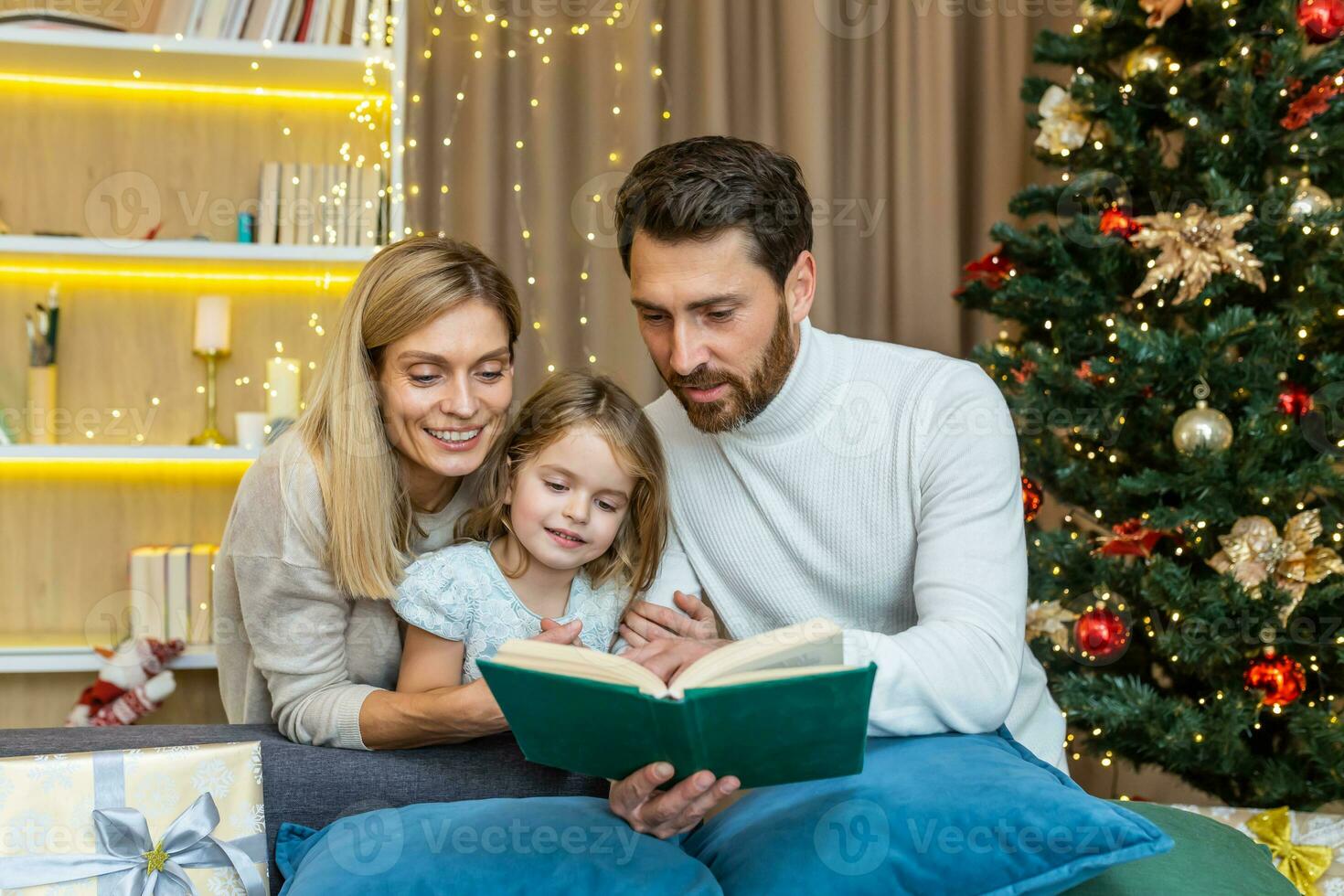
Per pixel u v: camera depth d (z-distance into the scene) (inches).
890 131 109.5
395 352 46.8
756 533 52.5
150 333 101.3
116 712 90.1
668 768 34.2
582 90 106.0
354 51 93.6
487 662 32.8
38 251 91.4
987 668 41.6
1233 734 70.2
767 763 33.6
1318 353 75.7
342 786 45.4
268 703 53.4
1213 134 74.5
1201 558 76.5
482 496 51.0
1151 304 79.5
